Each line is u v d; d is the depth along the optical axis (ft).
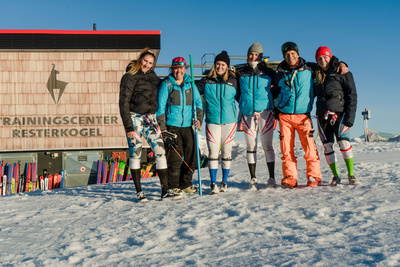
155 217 10.65
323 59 14.19
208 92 14.61
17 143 42.37
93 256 7.50
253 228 8.77
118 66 43.50
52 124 42.75
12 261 7.44
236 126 14.79
